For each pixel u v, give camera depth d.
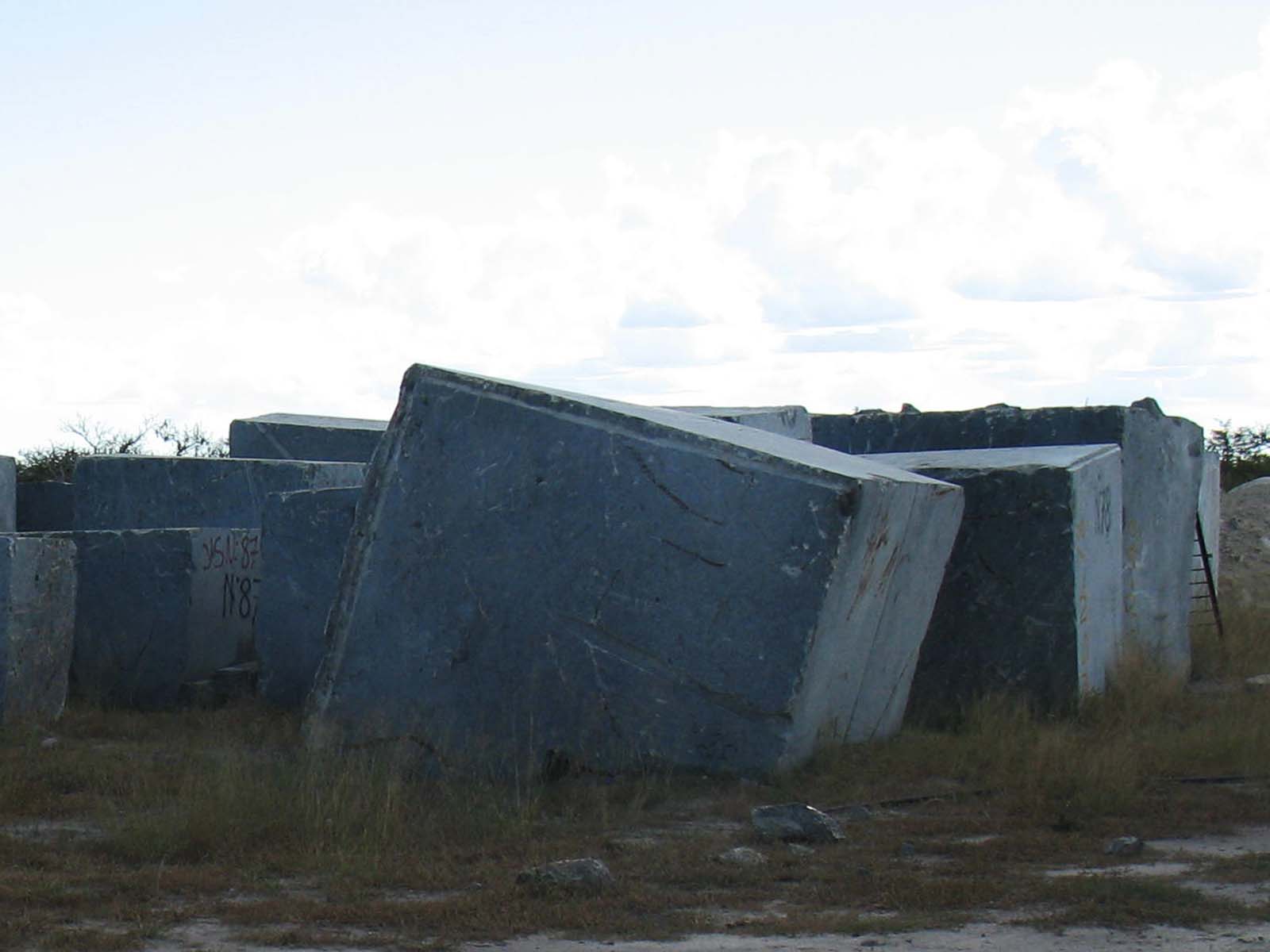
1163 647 14.20
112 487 16.77
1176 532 14.93
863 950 5.64
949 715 11.43
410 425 9.89
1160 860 7.19
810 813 7.68
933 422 15.66
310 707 9.91
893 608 10.09
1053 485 11.60
